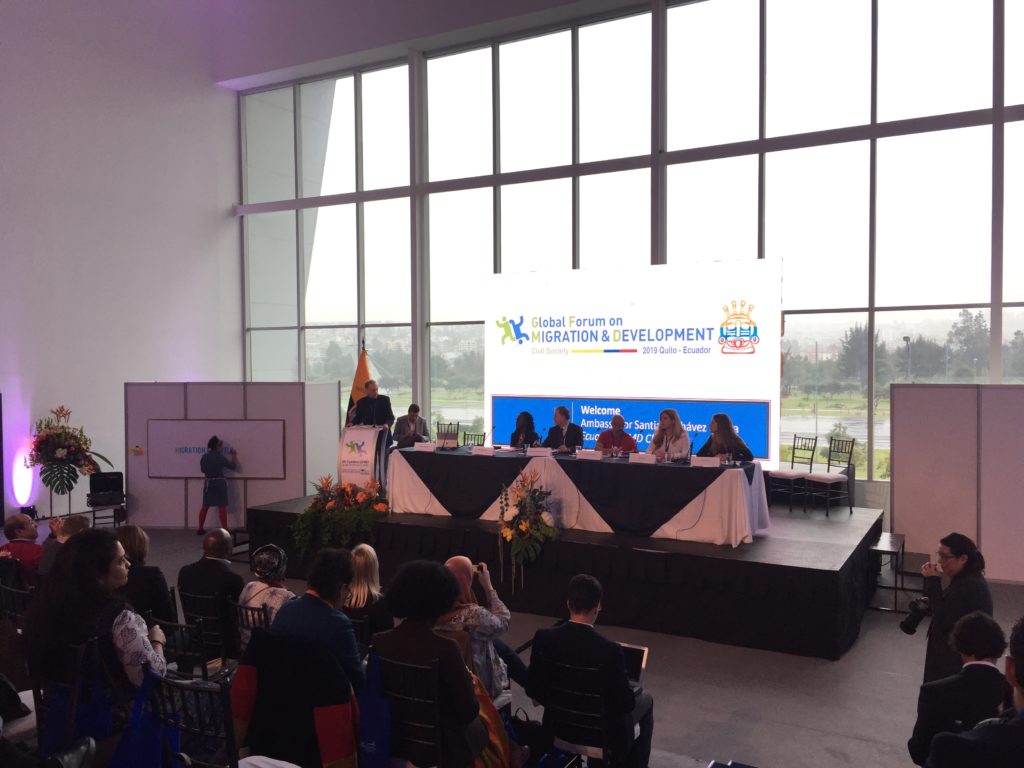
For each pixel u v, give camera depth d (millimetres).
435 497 7949
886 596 7402
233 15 13758
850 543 6688
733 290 10500
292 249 14172
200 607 4523
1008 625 6617
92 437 12117
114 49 12367
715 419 7562
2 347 10969
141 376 12828
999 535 8102
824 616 5805
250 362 14680
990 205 9547
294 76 13797
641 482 7012
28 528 5660
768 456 10273
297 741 2701
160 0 13047
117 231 12445
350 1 12742
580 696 3307
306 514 7996
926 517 8414
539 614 6965
